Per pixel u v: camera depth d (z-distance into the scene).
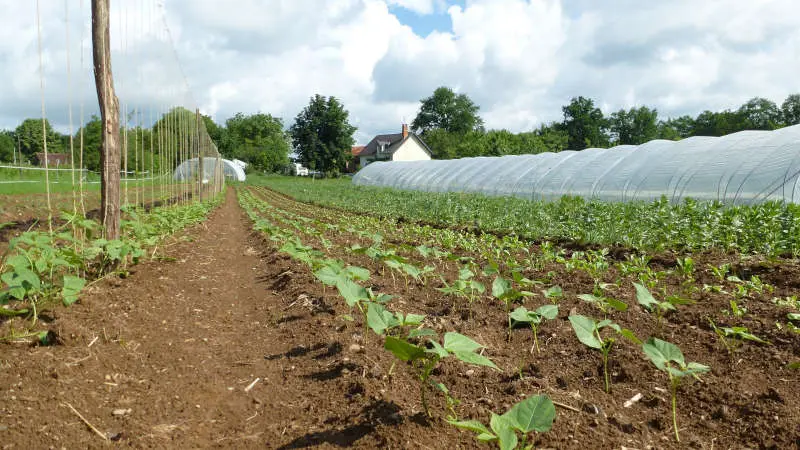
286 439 2.50
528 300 4.91
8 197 14.38
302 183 47.94
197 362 3.56
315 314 4.59
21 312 3.50
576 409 2.68
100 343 3.55
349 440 2.42
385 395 2.80
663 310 4.29
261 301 5.43
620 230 8.56
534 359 3.49
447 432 2.42
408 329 4.00
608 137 80.81
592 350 3.54
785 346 3.54
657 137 83.19
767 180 10.36
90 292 4.59
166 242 8.41
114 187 5.64
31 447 2.26
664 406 2.80
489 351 3.61
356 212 17.50
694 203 8.70
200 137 19.22
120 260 5.48
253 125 85.75
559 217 10.27
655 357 2.46
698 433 2.53
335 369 3.30
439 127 89.06
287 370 3.43
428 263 7.00
